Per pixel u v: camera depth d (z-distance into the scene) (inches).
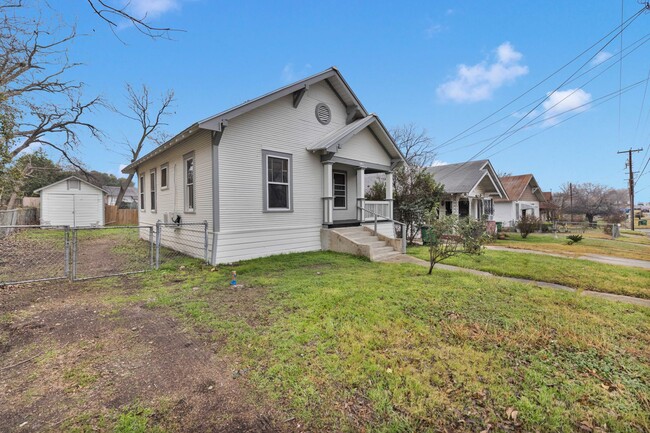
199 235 331.9
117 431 80.3
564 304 180.9
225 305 178.5
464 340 131.3
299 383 100.5
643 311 170.2
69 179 836.6
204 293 203.5
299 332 138.9
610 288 223.3
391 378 102.3
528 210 1154.0
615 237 819.4
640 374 107.0
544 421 83.9
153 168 481.4
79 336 138.0
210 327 147.0
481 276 251.4
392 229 478.6
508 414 86.5
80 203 850.8
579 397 94.0
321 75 380.2
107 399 93.7
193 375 106.9
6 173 343.6
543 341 131.6
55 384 101.4
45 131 732.7
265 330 142.2
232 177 315.3
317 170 393.4
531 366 111.6
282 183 358.0
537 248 484.1
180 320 156.3
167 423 83.7
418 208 510.0
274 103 350.0
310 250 382.3
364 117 439.5
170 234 406.6
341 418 85.1
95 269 280.5
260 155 337.4
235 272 249.4
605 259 374.0
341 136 376.2
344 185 472.4
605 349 124.6
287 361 114.4
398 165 483.8
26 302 183.9
